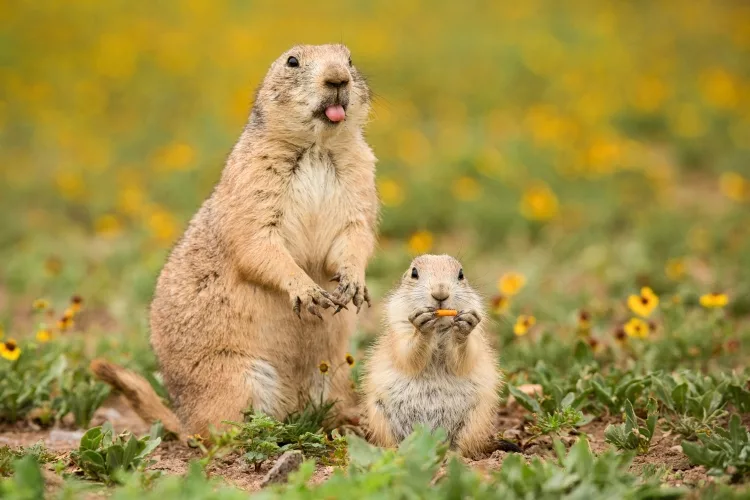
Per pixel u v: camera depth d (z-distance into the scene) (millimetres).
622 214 19016
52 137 23562
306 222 9453
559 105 26281
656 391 9062
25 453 8039
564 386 9672
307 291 8875
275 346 9383
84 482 7430
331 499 6203
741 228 17547
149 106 25969
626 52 30609
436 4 34562
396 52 28906
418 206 18750
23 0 31516
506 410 9914
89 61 28234
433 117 25609
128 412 10766
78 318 13914
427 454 6969
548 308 13484
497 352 10930
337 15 32625
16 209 19625
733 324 12031
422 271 8891
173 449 9297
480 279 15539
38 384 10141
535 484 6527
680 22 34438
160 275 9969
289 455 7578
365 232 9570
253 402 9273
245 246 9172
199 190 20109
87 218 19875
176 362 9531
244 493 6504
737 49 31484
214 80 26938
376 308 13938
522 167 20969
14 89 26250
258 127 9531
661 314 12609
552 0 36375
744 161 22234
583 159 21141
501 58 29266
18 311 14547
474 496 6258
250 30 30250
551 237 17844
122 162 22609
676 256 16344
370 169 9727
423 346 8469
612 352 11023
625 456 7078
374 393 8805
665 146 24625
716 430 8430
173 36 29688
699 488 6934
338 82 9211
